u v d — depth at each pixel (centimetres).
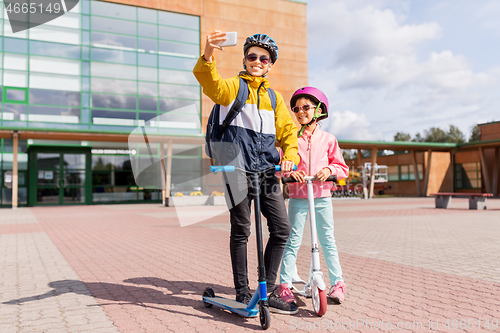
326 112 342
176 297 342
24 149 2253
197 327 263
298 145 335
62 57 2284
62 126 2269
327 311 296
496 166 3055
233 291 360
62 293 358
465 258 515
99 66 2366
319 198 323
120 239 752
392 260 504
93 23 2362
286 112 310
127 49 2444
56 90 2264
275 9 2961
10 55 2172
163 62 2539
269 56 293
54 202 2297
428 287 364
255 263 508
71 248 641
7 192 2172
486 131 3262
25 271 460
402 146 2950
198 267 477
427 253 556
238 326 265
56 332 256
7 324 273
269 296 296
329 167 314
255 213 266
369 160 3772
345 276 414
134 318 284
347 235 767
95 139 2266
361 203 2139
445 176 3406
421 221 1054
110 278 420
